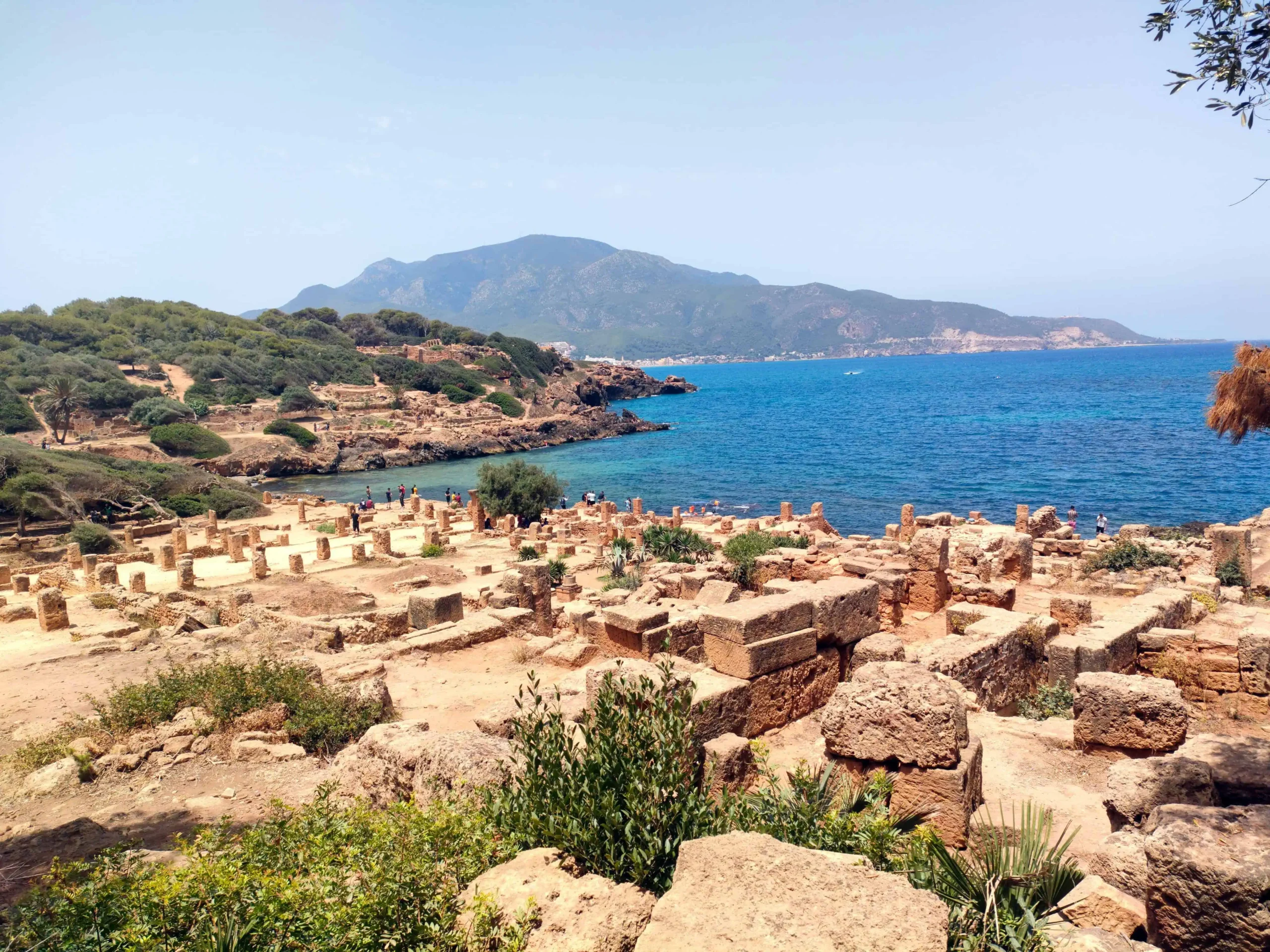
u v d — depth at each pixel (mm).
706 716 9586
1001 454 94000
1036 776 9766
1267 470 73938
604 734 6609
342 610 27281
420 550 43719
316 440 112125
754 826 6535
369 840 6469
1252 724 12797
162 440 98500
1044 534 38469
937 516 37531
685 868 5168
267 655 16562
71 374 111375
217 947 5270
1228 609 17344
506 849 6379
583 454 118938
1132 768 8047
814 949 4395
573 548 43656
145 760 12859
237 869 6078
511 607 21609
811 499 72750
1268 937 5375
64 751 13008
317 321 188000
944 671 12055
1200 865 5637
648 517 55500
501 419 137000
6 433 94188
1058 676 13562
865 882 4863
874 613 12492
